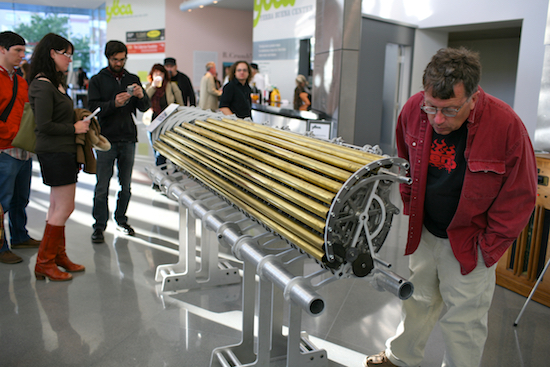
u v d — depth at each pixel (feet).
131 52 46.60
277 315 6.16
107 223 12.28
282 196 4.34
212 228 5.69
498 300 8.46
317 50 16.97
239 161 5.31
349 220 3.84
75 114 8.55
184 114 8.22
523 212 4.40
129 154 11.18
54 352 6.31
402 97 24.72
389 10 24.82
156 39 44.19
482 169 4.30
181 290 8.54
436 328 7.39
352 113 15.33
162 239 11.44
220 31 45.68
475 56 3.93
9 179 9.20
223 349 6.13
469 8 22.25
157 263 9.80
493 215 4.48
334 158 4.11
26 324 7.06
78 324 7.11
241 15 46.47
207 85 18.61
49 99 7.86
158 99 15.70
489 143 4.28
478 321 4.88
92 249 10.53
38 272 8.71
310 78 29.37
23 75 12.12
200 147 6.46
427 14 23.75
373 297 8.48
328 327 7.31
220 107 12.82
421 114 4.77
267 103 25.82
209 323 7.29
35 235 11.35
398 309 8.02
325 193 3.70
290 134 5.39
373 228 4.07
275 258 4.43
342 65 14.83
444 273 4.99
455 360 4.99
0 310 7.49
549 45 9.93
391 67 23.67
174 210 14.15
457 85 3.83
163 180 7.89
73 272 9.16
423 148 4.78
